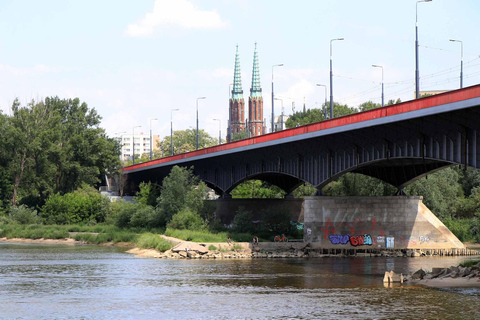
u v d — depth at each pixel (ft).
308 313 178.29
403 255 342.44
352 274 259.80
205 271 270.46
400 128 260.83
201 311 181.57
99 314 177.58
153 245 372.79
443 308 184.14
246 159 407.03
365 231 343.05
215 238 374.63
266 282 236.84
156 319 171.63
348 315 175.42
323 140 320.70
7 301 196.34
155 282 237.04
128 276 254.27
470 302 192.95
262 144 358.84
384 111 255.09
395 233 344.69
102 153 627.05
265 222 412.98
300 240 377.71
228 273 263.49
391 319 170.40
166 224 437.17
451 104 216.54
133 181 639.35
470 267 257.14
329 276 253.44
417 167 334.03
